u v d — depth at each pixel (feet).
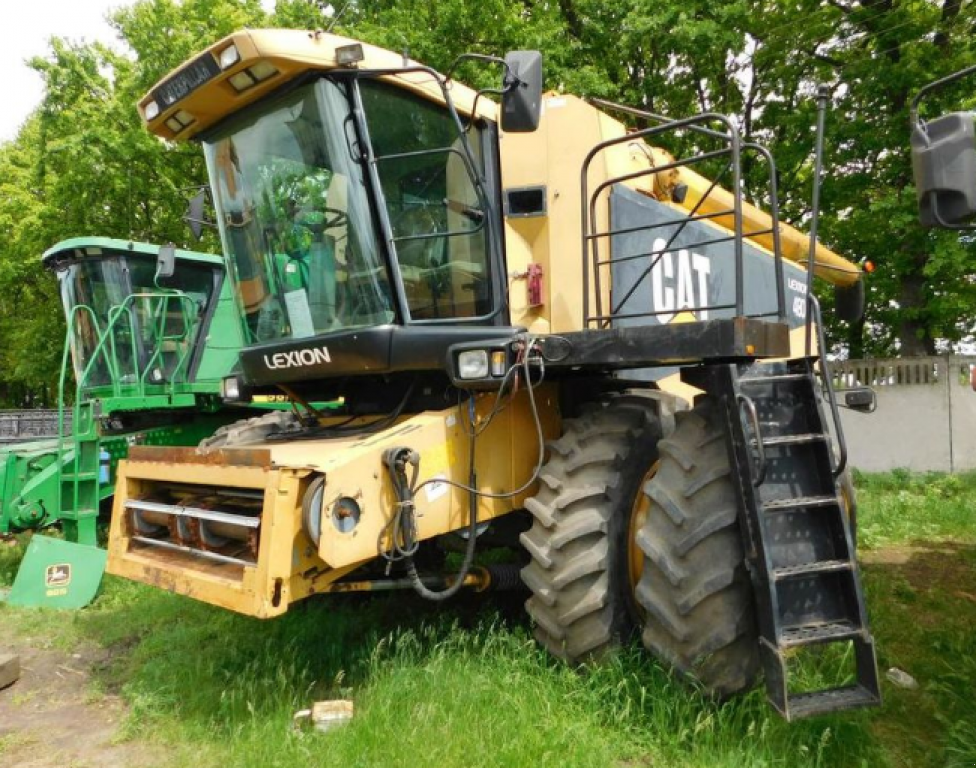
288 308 13.39
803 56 38.11
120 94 48.44
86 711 12.53
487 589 13.64
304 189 12.63
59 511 21.58
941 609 16.16
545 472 12.25
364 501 10.61
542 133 14.17
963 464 36.63
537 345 11.61
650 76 41.39
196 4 46.91
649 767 9.52
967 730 10.41
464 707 10.40
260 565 10.02
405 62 11.98
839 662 12.10
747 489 10.05
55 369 67.67
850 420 38.68
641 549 10.95
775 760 9.38
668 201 17.35
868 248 37.24
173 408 26.68
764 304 19.85
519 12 41.50
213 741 10.67
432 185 12.93
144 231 52.95
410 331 12.07
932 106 32.53
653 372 15.67
